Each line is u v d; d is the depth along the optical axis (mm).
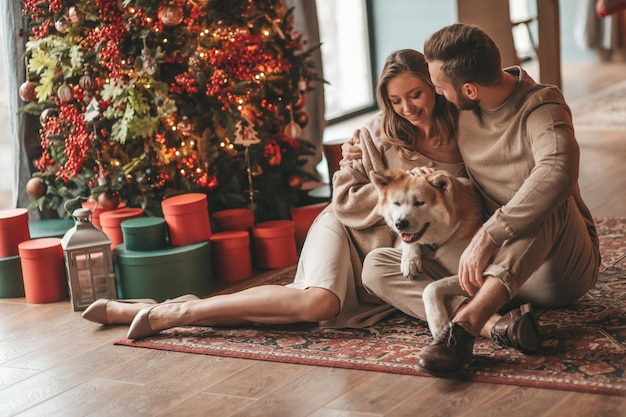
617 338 2377
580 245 2510
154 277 3148
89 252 3113
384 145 2674
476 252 2285
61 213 3895
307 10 5090
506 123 2400
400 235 2463
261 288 2664
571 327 2500
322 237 2730
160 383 2410
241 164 3676
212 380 2393
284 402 2205
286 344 2596
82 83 3451
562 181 2246
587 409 1983
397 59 2510
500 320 2359
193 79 3408
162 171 3559
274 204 3781
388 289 2582
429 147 2623
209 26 3529
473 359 2336
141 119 3420
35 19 3643
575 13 8945
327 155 3988
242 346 2611
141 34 3340
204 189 3604
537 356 2311
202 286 3242
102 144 3541
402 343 2512
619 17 8727
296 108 3990
